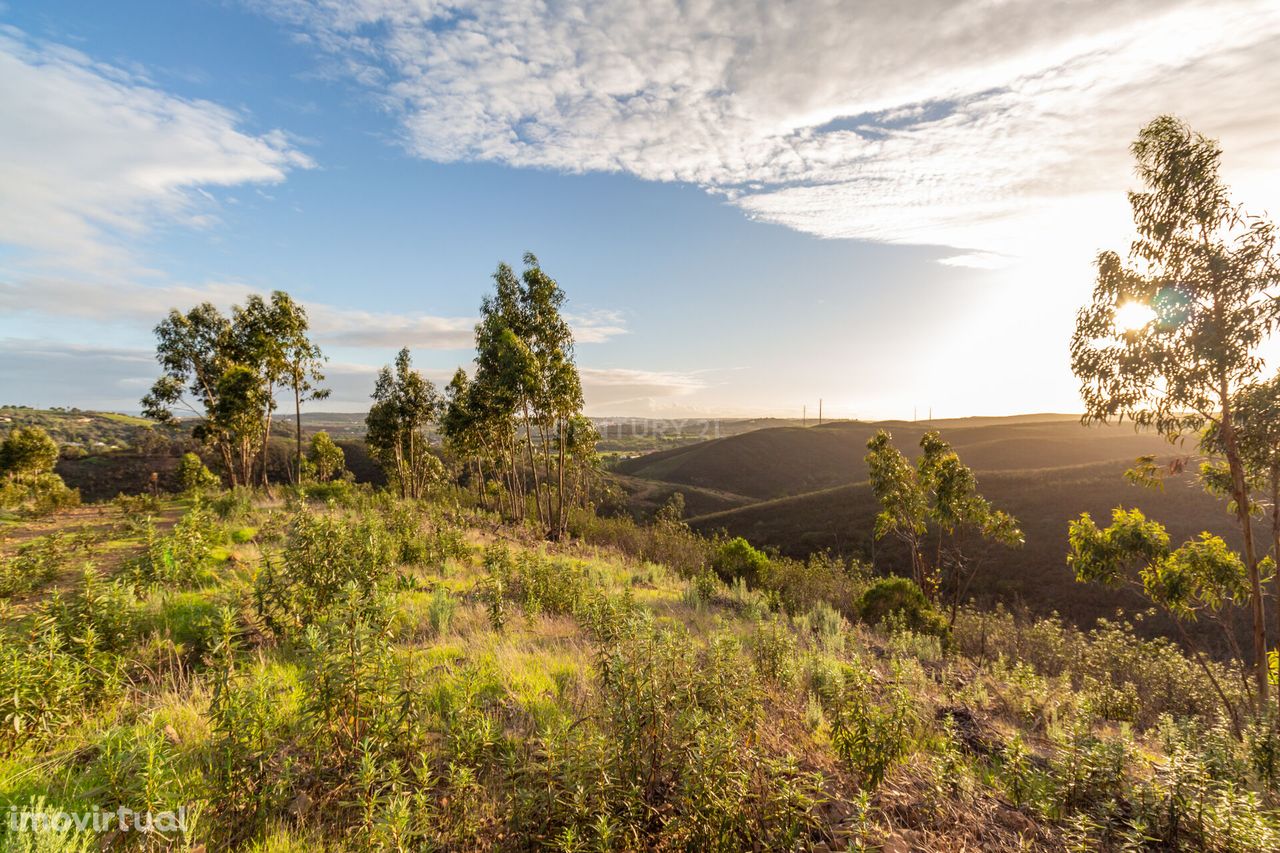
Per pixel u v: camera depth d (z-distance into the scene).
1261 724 6.66
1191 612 11.07
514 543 20.41
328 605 6.93
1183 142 9.64
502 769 4.05
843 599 20.69
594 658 6.39
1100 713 9.47
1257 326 8.78
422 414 39.81
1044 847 3.82
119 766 3.38
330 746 3.93
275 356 30.03
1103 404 10.73
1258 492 10.59
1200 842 3.98
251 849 3.15
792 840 3.34
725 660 5.20
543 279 27.78
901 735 4.55
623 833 3.20
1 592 7.79
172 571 8.62
